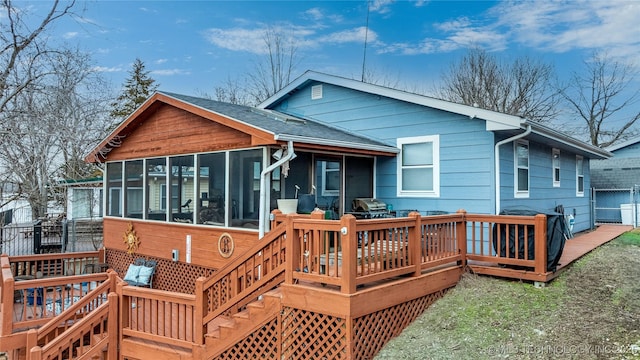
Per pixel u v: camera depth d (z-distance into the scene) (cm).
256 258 512
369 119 924
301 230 467
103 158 1030
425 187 830
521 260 587
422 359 429
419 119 843
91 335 581
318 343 444
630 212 1489
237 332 497
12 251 1255
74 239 1255
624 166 1700
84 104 1004
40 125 885
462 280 606
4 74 894
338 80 963
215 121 715
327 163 779
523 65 2436
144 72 2727
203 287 528
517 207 820
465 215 627
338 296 429
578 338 439
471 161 770
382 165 888
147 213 896
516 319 491
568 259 701
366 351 445
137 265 891
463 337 464
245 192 686
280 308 469
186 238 795
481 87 2453
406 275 527
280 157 640
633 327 454
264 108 1119
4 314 620
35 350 523
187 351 539
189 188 795
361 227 444
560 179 1122
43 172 978
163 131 857
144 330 574
